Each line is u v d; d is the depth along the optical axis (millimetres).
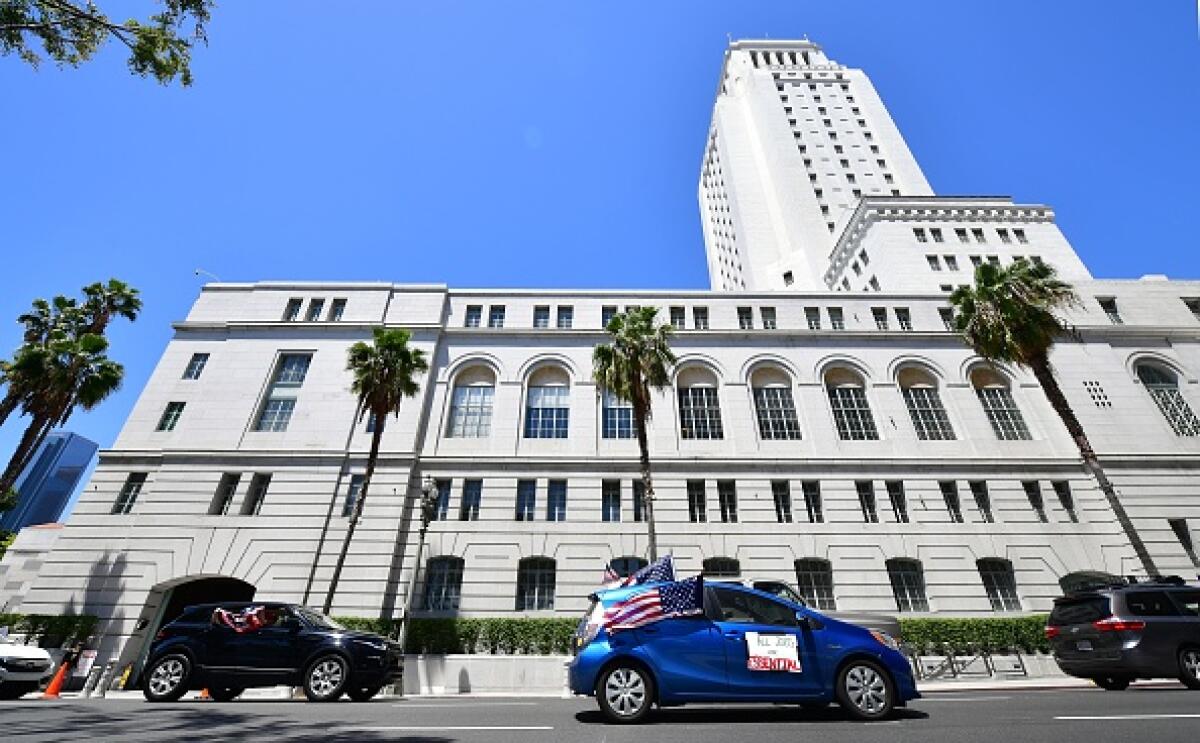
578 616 21953
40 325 27344
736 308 31578
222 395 26438
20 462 22922
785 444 26719
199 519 23344
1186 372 28938
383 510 23734
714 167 90562
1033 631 21219
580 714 8070
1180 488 25234
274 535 23078
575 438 26547
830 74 77812
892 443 26812
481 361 28812
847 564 23484
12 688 12508
